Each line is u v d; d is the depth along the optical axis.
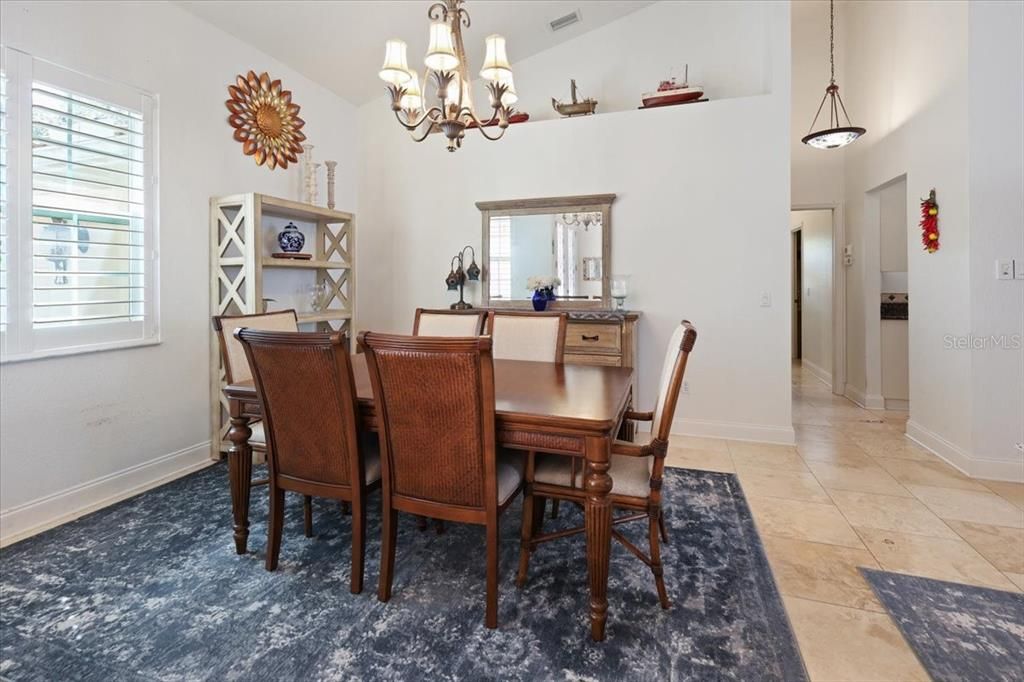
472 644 1.54
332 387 1.71
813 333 6.30
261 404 1.86
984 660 1.46
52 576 1.91
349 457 1.76
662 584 1.71
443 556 2.06
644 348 3.83
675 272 3.74
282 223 3.75
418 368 1.54
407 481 1.68
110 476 2.64
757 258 3.57
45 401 2.35
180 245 2.98
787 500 2.58
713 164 3.63
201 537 2.21
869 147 4.38
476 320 2.95
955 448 3.04
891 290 4.52
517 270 4.12
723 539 2.18
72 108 2.42
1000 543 2.11
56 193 2.37
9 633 1.58
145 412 2.81
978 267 2.81
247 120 3.42
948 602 1.72
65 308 2.44
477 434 1.56
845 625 1.62
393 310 4.53
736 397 3.65
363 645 1.54
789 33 3.46
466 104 2.37
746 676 1.41
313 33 3.46
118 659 1.47
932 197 3.23
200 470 3.05
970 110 2.79
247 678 1.41
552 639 1.56
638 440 2.31
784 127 3.49
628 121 3.80
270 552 1.94
